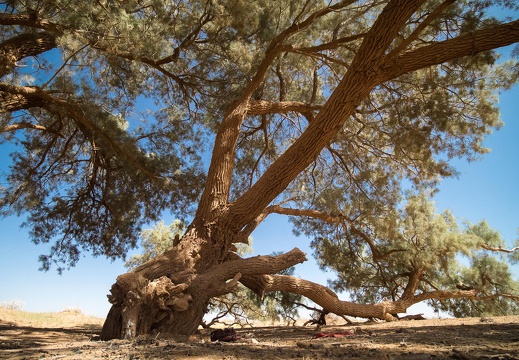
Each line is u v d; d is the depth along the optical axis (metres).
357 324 10.10
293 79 13.37
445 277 14.21
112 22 7.12
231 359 3.44
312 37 10.85
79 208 12.43
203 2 8.66
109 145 9.77
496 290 14.25
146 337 5.62
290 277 9.15
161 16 8.21
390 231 12.33
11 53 7.57
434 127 10.68
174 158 11.21
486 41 6.35
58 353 3.95
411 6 6.09
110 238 12.45
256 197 7.87
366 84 6.75
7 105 8.23
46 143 11.79
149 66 10.48
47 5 7.01
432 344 4.07
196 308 6.50
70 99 8.91
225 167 8.77
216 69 10.83
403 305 11.47
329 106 7.04
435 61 6.67
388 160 12.82
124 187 12.21
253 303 14.17
